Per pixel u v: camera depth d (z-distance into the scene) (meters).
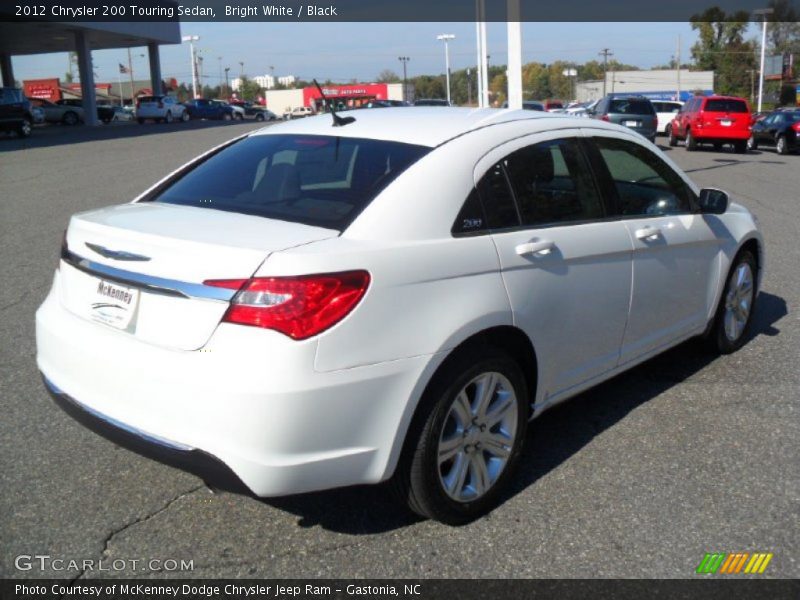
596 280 3.82
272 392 2.67
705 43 88.00
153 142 26.52
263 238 2.91
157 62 52.84
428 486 3.12
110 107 51.16
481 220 3.33
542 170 3.71
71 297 3.28
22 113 29.48
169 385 2.79
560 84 131.38
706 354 5.43
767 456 3.98
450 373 3.11
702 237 4.70
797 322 6.21
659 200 4.48
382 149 3.45
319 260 2.77
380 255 2.91
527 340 3.48
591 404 4.62
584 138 4.03
